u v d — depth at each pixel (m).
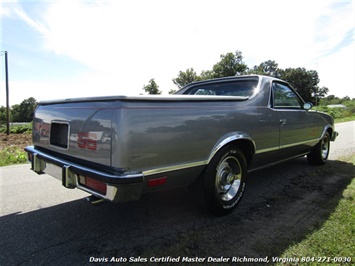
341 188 3.54
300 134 3.96
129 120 1.86
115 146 1.84
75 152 2.25
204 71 46.66
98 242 2.26
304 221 2.57
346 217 2.61
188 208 2.98
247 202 3.14
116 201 1.85
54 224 2.62
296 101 4.10
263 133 3.12
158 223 2.61
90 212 2.91
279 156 3.68
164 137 2.05
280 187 3.70
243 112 2.84
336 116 28.62
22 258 2.01
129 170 1.86
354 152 6.17
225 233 2.37
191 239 2.28
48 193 3.61
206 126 2.39
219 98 2.61
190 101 2.29
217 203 2.63
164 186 2.20
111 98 1.90
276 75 76.06
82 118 2.16
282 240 2.22
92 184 2.01
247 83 3.53
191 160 2.28
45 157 2.60
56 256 2.04
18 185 4.00
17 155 7.05
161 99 2.07
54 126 2.66
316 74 71.19
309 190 3.53
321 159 4.87
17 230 2.49
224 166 2.74
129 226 2.55
